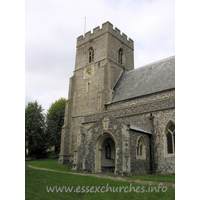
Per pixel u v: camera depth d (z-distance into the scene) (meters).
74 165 21.92
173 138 19.61
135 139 18.86
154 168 19.67
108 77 34.72
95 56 38.19
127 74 36.56
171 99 20.52
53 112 50.19
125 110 24.59
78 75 39.69
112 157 22.27
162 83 26.48
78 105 37.22
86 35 41.44
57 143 47.47
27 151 48.31
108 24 38.06
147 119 22.02
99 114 27.44
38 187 10.81
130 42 43.34
